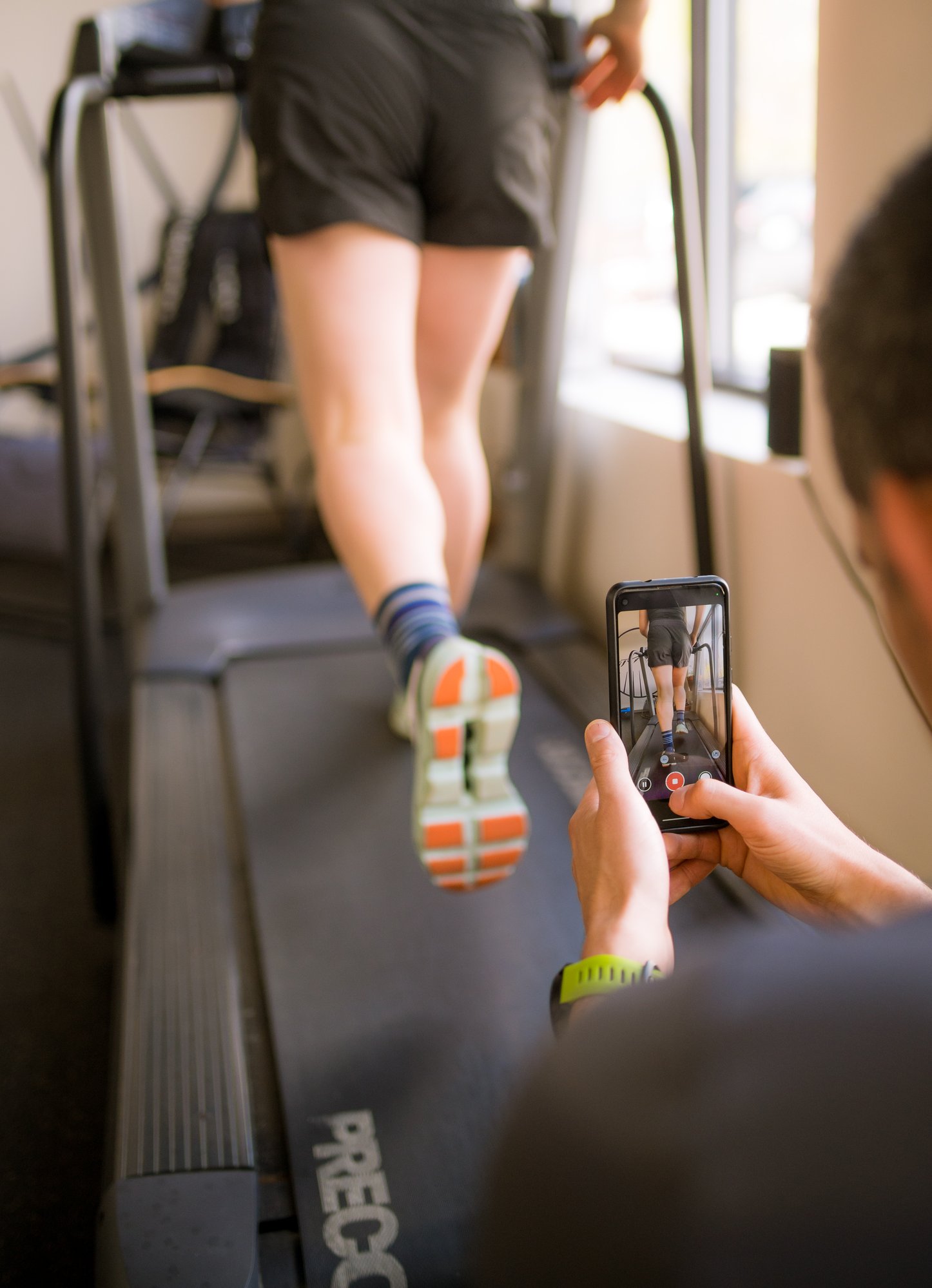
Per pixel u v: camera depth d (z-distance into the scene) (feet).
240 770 5.71
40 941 5.48
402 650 3.88
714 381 7.79
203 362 11.68
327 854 4.92
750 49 7.07
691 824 2.01
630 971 1.54
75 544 5.28
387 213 4.21
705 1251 0.80
